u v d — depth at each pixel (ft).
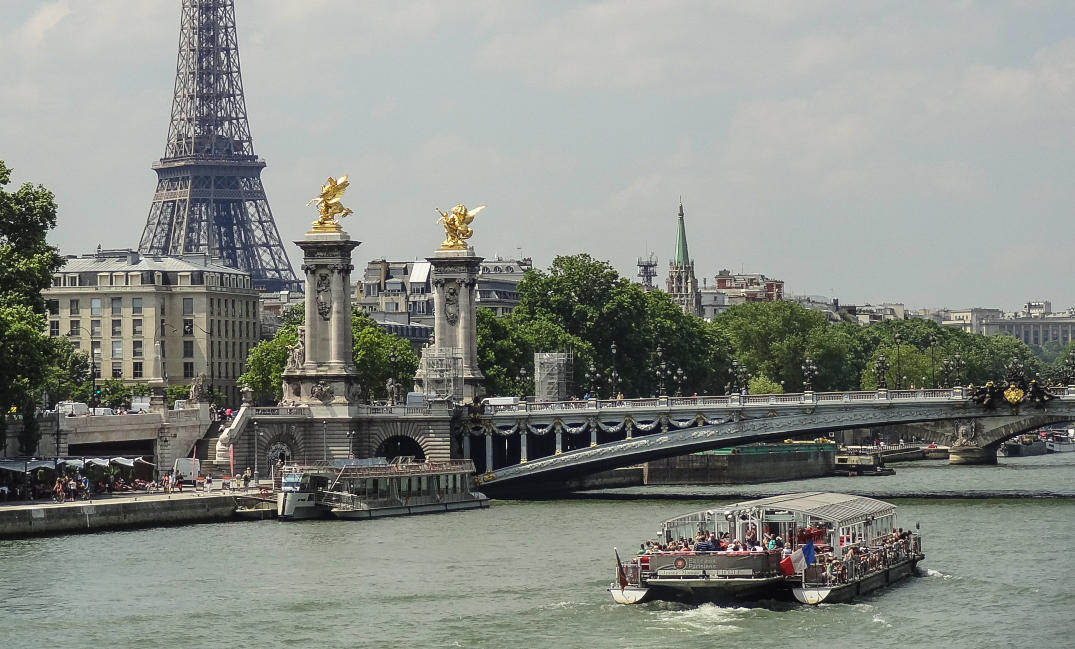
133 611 516.32
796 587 517.55
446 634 485.97
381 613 514.27
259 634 487.61
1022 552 629.10
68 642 478.18
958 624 491.72
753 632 481.46
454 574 581.53
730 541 537.24
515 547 650.43
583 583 560.20
